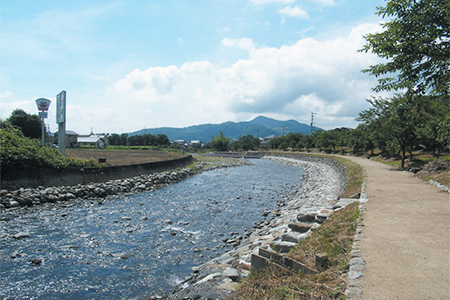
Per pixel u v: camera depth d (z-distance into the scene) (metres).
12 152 18.25
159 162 34.62
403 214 8.25
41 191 17.75
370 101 25.61
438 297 3.79
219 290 5.76
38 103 25.98
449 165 15.88
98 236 11.66
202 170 42.78
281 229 10.72
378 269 4.66
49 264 8.98
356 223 7.36
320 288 4.43
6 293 7.29
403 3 6.77
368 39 7.57
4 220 13.27
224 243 11.21
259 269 5.85
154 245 10.88
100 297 7.17
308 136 84.44
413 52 6.76
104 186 21.55
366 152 48.84
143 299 7.03
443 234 6.43
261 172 41.72
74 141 88.69
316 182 26.39
